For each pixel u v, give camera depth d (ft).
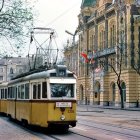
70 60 322.14
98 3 261.65
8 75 507.30
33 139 56.70
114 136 60.85
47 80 66.39
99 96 253.44
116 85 227.20
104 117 115.44
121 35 216.54
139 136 60.75
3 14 66.95
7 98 101.65
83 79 280.51
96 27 263.49
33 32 76.69
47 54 106.32
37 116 69.05
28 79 74.69
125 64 214.07
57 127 72.54
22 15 68.03
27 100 74.64
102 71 242.37
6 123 89.76
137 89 210.59
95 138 58.08
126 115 129.29
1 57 71.67
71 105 66.54
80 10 289.33
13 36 68.64
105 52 240.53
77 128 75.82
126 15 213.46
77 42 303.89
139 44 208.95
